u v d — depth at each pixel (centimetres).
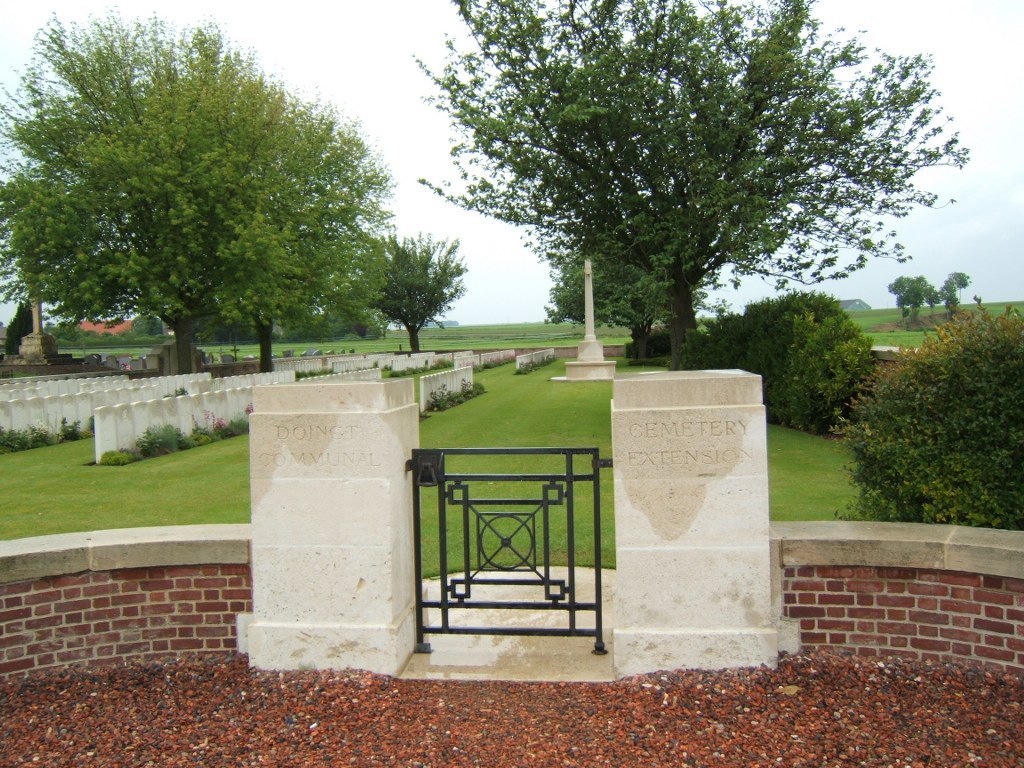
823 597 361
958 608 344
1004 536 353
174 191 2227
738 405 347
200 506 769
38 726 324
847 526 378
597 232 1456
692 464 348
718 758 284
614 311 3734
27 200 2219
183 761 294
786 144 1347
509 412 1616
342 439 364
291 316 3048
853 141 1333
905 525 379
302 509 367
